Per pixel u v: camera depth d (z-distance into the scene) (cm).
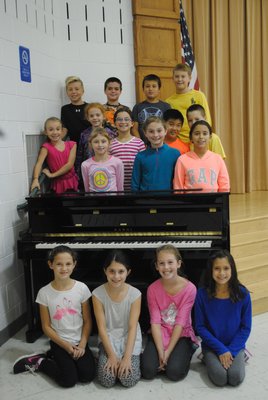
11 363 261
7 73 303
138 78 434
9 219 303
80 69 415
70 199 283
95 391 230
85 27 412
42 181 342
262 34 566
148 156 316
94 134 315
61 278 247
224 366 230
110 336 247
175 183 312
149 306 257
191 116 347
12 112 310
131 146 344
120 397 223
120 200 280
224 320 245
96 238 281
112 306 247
